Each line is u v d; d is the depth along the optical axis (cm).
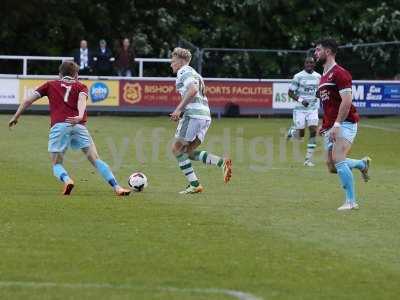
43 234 2038
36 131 4778
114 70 6350
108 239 1998
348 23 7688
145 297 1544
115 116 6003
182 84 2731
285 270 1750
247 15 7656
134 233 2072
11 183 2875
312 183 3050
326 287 1636
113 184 2658
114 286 1611
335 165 2492
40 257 1814
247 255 1866
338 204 2578
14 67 7200
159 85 6112
